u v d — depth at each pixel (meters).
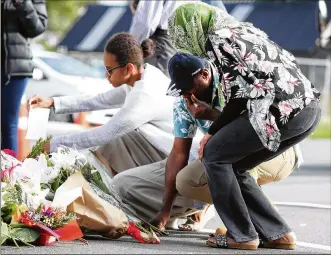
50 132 23.00
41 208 9.82
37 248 9.57
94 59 63.59
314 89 9.70
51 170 10.39
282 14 59.28
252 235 9.79
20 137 18.77
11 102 14.73
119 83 11.31
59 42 64.38
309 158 28.52
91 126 23.50
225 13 9.76
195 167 10.46
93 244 9.99
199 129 10.93
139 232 10.23
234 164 9.78
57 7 71.12
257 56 9.45
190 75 9.79
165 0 14.06
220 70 9.46
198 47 9.77
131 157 11.67
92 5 65.38
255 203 9.90
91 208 10.18
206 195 10.62
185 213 11.37
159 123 11.51
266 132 9.34
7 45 14.56
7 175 9.93
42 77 26.22
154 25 13.95
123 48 11.20
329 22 26.44
